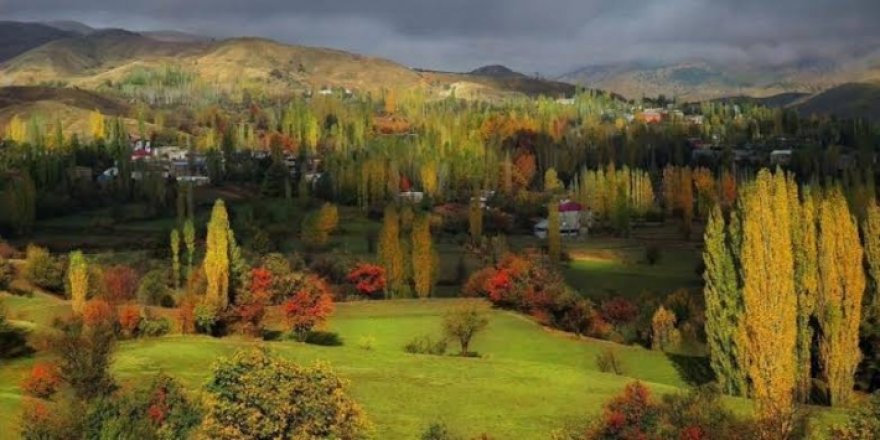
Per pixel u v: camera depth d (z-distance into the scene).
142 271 128.88
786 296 66.75
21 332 87.38
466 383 74.12
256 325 100.25
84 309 93.75
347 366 79.44
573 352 97.44
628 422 45.97
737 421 47.97
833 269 73.12
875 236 80.25
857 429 44.25
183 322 96.81
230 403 40.03
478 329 96.25
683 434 44.25
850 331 73.44
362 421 43.41
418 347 94.38
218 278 98.31
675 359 93.81
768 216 66.69
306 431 40.19
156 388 50.06
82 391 56.75
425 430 58.56
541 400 68.50
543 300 109.62
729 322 73.38
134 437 43.88
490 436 57.47
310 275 119.25
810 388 75.81
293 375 41.25
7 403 57.59
